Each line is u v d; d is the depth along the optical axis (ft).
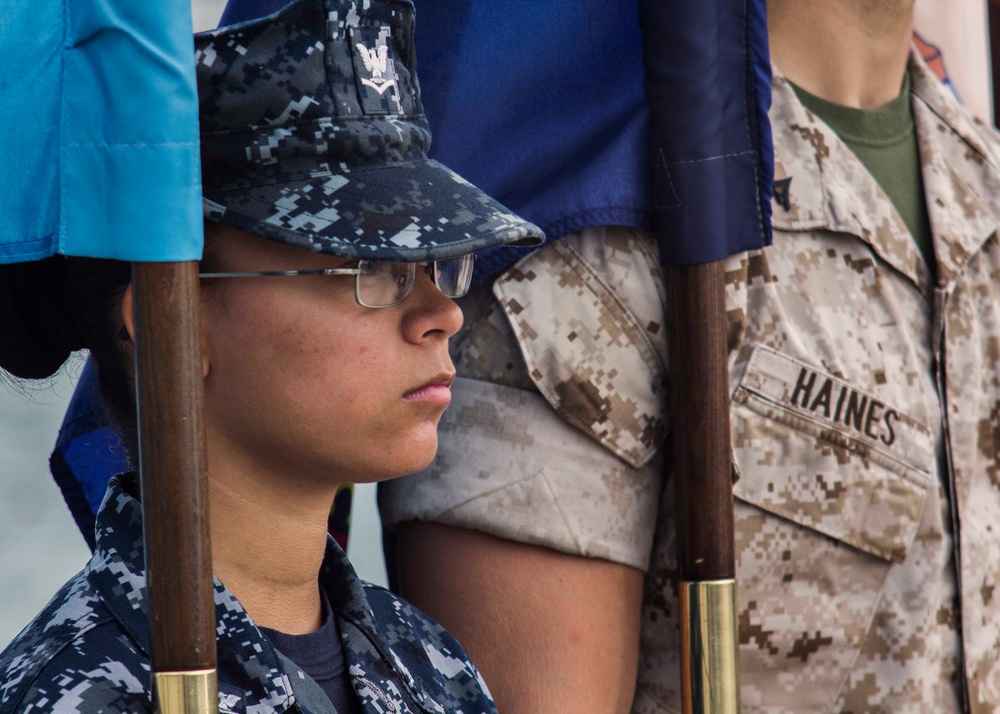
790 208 22.16
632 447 20.68
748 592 21.15
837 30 23.56
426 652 17.33
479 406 20.74
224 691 13.91
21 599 46.39
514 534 20.29
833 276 22.35
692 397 20.01
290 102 14.89
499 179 20.80
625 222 20.59
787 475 21.24
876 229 22.77
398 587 21.66
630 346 20.72
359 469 14.92
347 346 14.57
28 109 13.48
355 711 15.65
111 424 15.87
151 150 12.92
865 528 21.56
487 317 20.84
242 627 14.20
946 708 22.25
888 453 21.84
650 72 20.84
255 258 14.62
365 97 15.38
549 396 20.40
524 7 21.33
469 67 21.03
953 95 27.68
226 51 14.88
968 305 23.59
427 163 15.75
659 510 21.54
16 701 12.83
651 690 21.80
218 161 14.74
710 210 20.36
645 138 20.95
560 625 20.39
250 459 14.94
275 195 14.66
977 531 22.76
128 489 15.42
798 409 21.31
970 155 24.94
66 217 13.20
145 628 13.85
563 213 20.51
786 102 23.11
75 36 13.35
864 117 23.93
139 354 12.85
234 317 14.65
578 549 20.33
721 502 19.94
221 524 14.96
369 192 14.90
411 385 14.98
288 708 14.24
